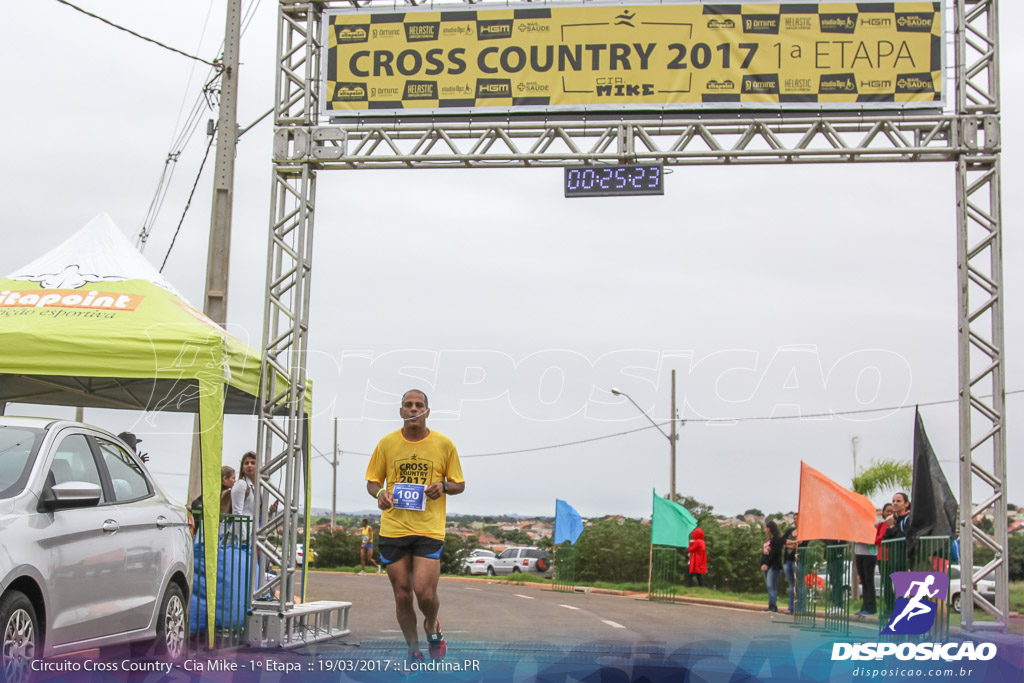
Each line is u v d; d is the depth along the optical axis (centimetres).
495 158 1265
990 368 1192
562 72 1263
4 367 1014
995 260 1205
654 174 1243
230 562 1105
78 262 1116
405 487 877
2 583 622
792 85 1245
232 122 1766
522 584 3522
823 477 1580
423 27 1275
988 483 1183
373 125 1272
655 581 2462
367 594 2239
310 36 1283
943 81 1234
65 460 764
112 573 764
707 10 1254
